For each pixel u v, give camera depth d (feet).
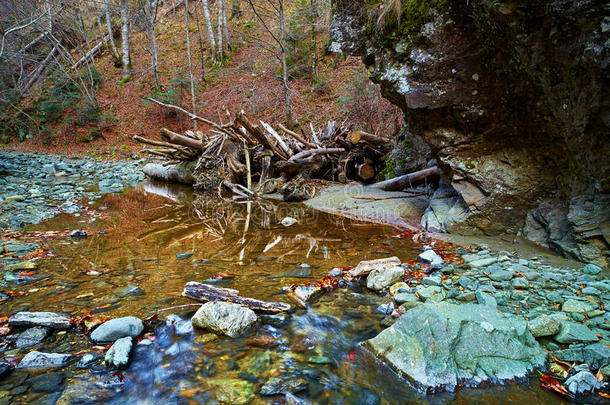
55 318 8.61
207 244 15.70
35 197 25.45
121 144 58.18
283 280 11.53
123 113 63.52
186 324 8.79
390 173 27.94
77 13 71.15
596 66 9.87
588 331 7.61
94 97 62.23
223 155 31.53
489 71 14.12
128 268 12.57
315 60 56.54
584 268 10.93
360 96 43.37
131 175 39.70
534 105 13.37
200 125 60.13
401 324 7.77
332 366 7.32
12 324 8.42
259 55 67.41
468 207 15.97
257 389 6.69
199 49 76.38
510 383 6.64
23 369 7.07
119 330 8.16
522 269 11.26
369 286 11.03
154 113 62.90
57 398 6.33
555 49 11.06
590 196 12.36
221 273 12.10
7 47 61.98
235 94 60.64
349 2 18.20
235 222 19.94
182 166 34.14
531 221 14.51
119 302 9.87
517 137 14.80
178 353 7.72
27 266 12.32
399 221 19.15
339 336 8.39
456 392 6.49
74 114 61.93
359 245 15.31
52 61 67.72
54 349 7.74
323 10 48.93
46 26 66.44
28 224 18.56
